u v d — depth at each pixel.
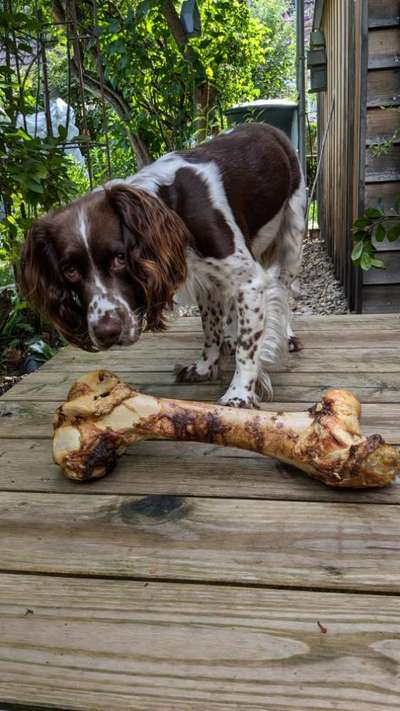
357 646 0.38
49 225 0.68
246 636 0.40
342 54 1.68
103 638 0.40
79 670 0.38
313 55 2.12
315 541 0.49
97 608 0.43
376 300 1.39
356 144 1.37
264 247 0.93
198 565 0.47
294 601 0.42
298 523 0.51
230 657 0.38
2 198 1.23
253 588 0.44
